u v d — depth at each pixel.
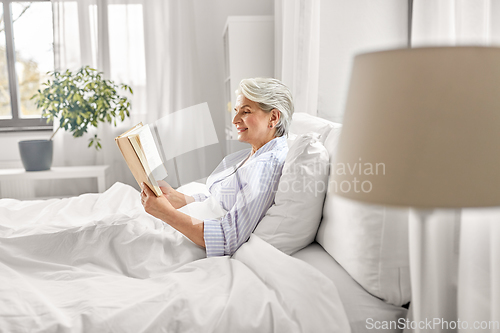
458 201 0.49
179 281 0.94
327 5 1.90
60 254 1.15
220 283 0.94
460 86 0.49
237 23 3.01
